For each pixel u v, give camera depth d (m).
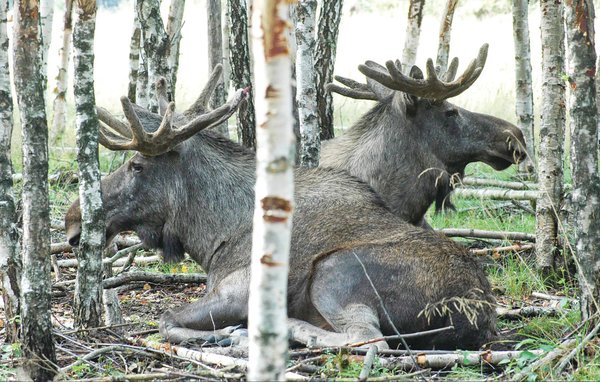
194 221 11.62
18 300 9.80
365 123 14.03
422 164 13.65
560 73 13.84
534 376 8.53
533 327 10.88
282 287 6.10
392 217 11.10
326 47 17.11
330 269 10.28
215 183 11.60
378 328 9.92
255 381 6.15
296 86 15.57
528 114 20.06
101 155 22.86
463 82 13.10
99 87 32.12
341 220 10.95
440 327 10.02
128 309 12.95
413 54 19.91
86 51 10.14
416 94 13.12
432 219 17.31
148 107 17.05
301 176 11.58
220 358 9.32
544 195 13.83
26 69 8.85
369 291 10.10
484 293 10.17
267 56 5.91
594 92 9.92
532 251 15.02
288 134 5.98
